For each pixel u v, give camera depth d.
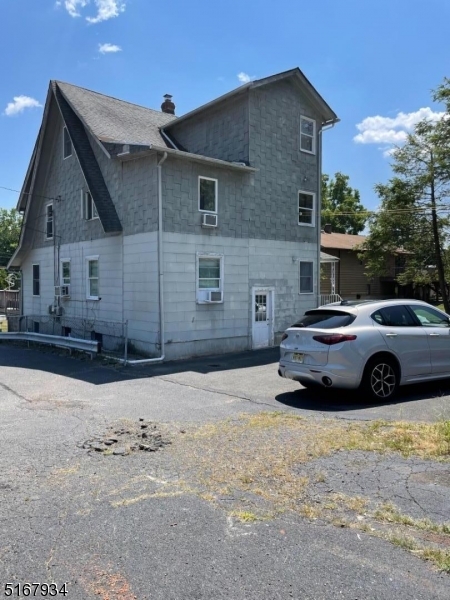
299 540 3.06
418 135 25.89
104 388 8.59
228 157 15.11
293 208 15.99
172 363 11.80
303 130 16.55
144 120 17.44
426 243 26.53
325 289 30.83
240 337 14.27
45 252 19.03
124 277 13.70
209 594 2.52
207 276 13.48
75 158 16.52
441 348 7.65
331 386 6.94
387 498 3.66
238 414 6.46
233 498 3.69
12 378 9.62
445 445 4.79
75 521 3.35
